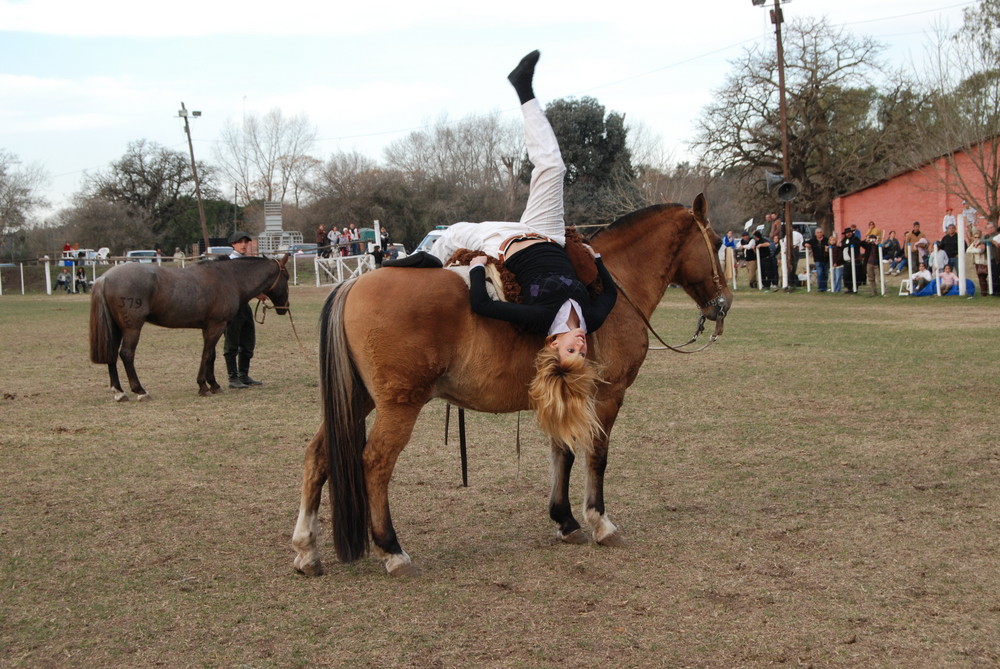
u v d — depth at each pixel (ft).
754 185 156.35
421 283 15.39
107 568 15.97
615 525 18.40
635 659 12.12
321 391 15.60
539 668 11.89
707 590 14.62
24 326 67.41
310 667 12.02
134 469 23.30
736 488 20.95
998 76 86.94
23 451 25.35
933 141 96.27
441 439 26.71
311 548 15.70
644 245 19.15
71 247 150.82
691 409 30.27
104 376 41.09
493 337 15.58
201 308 34.96
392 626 13.34
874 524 17.95
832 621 13.26
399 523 18.78
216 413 31.53
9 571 15.78
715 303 20.16
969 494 19.94
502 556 16.63
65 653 12.46
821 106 147.64
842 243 83.30
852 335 50.44
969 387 33.04
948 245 77.66
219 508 19.84
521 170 182.80
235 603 14.32
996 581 14.79
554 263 15.85
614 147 162.81
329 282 120.16
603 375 17.24
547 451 25.16
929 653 12.21
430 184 171.22
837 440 25.44
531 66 16.88
